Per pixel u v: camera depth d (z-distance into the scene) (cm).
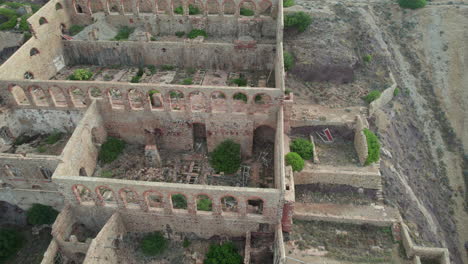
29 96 4150
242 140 4284
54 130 4503
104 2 5375
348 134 4462
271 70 5059
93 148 4088
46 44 4850
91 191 3244
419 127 5497
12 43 5475
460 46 5950
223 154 4162
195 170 4162
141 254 3538
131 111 4141
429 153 5362
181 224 3525
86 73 4909
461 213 4828
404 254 3475
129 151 4372
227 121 4103
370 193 3981
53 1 5003
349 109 4688
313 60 5116
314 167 4028
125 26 5569
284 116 4134
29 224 4050
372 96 4797
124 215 3478
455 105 5694
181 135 4322
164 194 3180
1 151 4231
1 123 4203
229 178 4075
